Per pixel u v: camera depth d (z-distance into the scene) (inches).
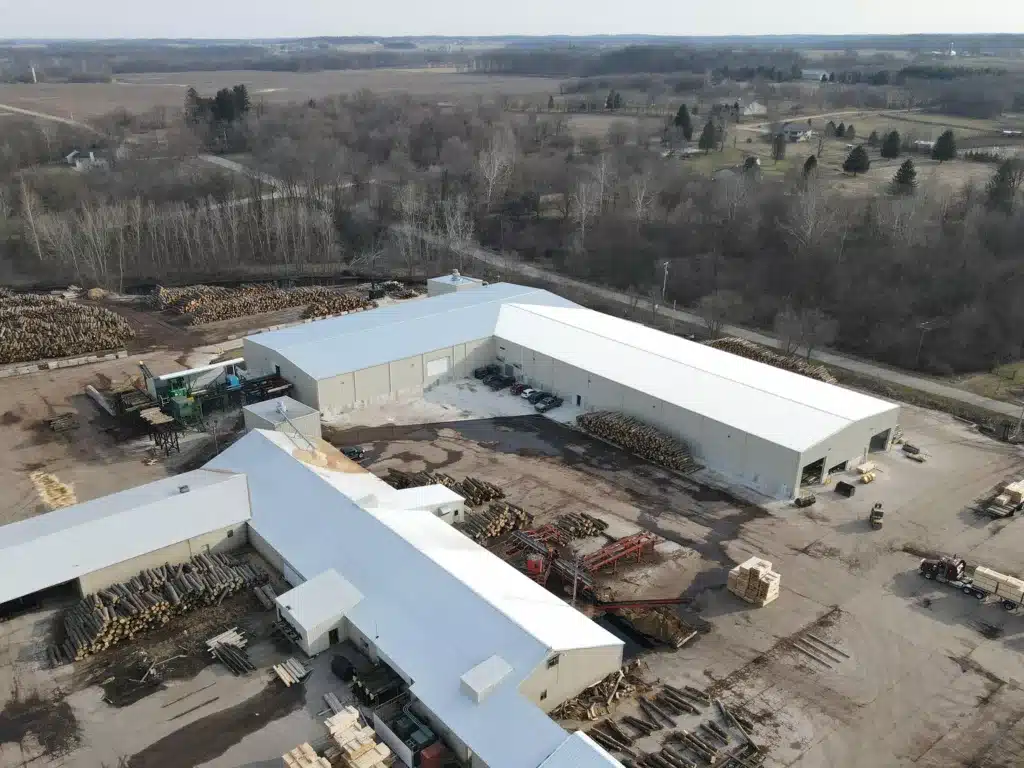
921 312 3189.0
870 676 1407.5
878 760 1234.6
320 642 1435.8
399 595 1462.8
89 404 2503.7
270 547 1676.9
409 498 1811.0
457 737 1190.3
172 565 1656.0
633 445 2207.2
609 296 3794.3
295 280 4013.3
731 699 1354.6
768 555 1750.7
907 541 1806.1
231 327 3240.7
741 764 1221.7
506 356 2721.5
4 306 3287.4
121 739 1270.9
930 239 3700.8
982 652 1466.5
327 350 2502.5
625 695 1365.7
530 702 1207.6
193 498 1711.4
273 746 1257.4
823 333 3056.1
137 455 2191.2
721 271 3922.2
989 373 2827.3
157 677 1391.5
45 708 1330.0
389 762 1213.7
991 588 1595.7
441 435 2313.0
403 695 1323.8
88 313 3166.8
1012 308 3061.0
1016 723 1305.4
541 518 1887.3
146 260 4183.1
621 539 1772.9
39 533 1581.0
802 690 1374.3
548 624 1368.1
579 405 2503.7
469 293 3107.8
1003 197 4119.1
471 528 1793.8
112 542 1601.9
